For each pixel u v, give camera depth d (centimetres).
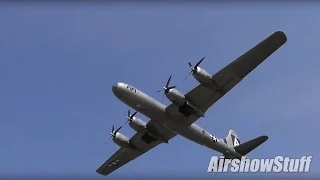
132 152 6656
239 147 6450
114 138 6431
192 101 5678
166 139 6362
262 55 5231
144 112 5653
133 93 5419
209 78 5391
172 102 5616
